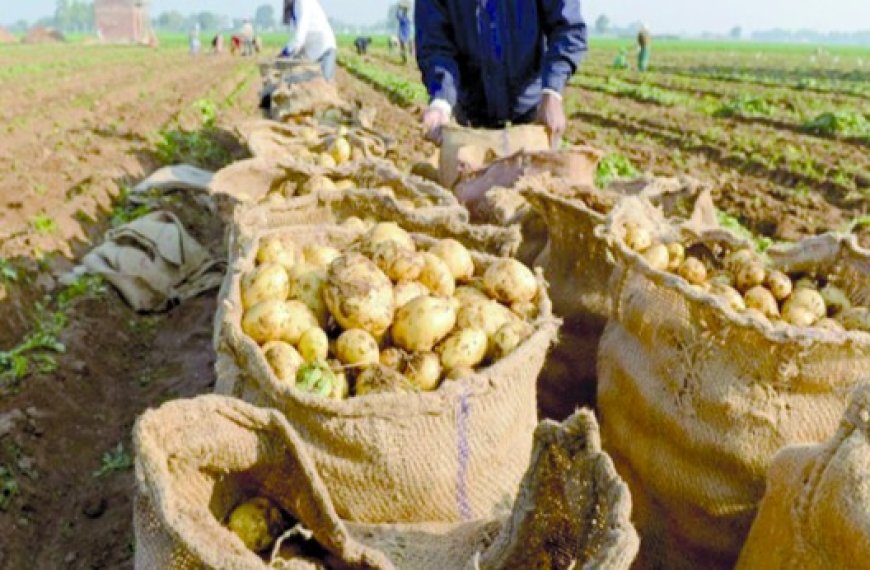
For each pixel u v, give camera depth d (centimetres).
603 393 346
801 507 236
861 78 3988
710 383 290
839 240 366
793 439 280
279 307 298
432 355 297
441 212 440
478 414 268
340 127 895
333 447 256
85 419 568
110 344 669
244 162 600
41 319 689
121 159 1242
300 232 385
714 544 305
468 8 550
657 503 322
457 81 561
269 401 262
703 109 2269
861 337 271
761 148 1507
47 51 6316
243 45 6234
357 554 222
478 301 322
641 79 3656
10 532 437
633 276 335
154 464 200
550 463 218
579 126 1905
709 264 397
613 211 388
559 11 529
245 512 232
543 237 471
